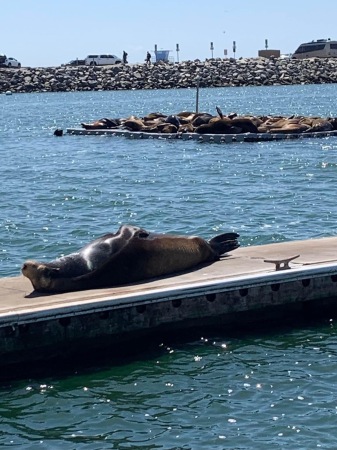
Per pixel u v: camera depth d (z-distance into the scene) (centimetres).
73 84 13812
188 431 1152
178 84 13812
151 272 1516
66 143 4606
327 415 1180
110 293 1434
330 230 2220
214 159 3628
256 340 1458
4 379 1331
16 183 3080
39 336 1365
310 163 3409
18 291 1462
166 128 4691
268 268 1567
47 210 2542
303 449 1095
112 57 16350
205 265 1592
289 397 1238
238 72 14412
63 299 1408
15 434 1159
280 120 4734
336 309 1586
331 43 17388
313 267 1561
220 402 1230
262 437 1129
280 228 2250
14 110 8844
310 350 1412
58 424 1184
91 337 1401
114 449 1113
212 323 1491
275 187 2877
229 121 4469
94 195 2781
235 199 2662
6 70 14500
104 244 1495
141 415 1202
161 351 1417
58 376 1337
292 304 1548
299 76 14238
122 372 1345
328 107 8200
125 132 4812
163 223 2350
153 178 3142
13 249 2070
